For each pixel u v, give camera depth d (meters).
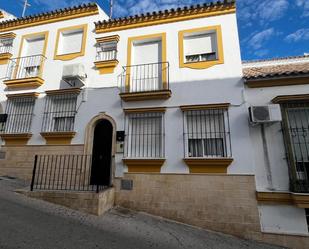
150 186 7.02
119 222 5.80
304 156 6.24
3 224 4.36
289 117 6.58
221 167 6.65
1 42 10.36
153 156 7.38
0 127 8.87
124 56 8.55
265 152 6.48
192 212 6.52
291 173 6.06
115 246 4.30
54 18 9.84
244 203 6.27
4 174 8.34
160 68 8.17
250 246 5.57
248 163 6.50
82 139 8.00
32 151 8.30
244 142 6.67
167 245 4.86
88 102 8.32
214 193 6.52
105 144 8.06
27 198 6.25
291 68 9.99
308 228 5.91
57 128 8.53
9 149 8.56
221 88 7.30
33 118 8.64
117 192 7.20
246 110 6.89
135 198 7.02
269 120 6.27
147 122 7.73
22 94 8.89
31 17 10.00
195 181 6.73
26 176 8.13
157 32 8.52
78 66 8.31
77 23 9.50
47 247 3.77
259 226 6.02
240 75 7.25
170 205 6.72
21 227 4.38
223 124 7.05
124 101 7.96
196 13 8.30
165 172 7.01
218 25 7.99
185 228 6.17
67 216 5.49
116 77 8.36
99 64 8.55
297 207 5.92
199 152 7.10
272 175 6.29
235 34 7.74
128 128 7.71
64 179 7.76
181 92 7.59
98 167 7.89
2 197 5.95
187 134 7.21
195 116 7.33
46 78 9.05
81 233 4.63
